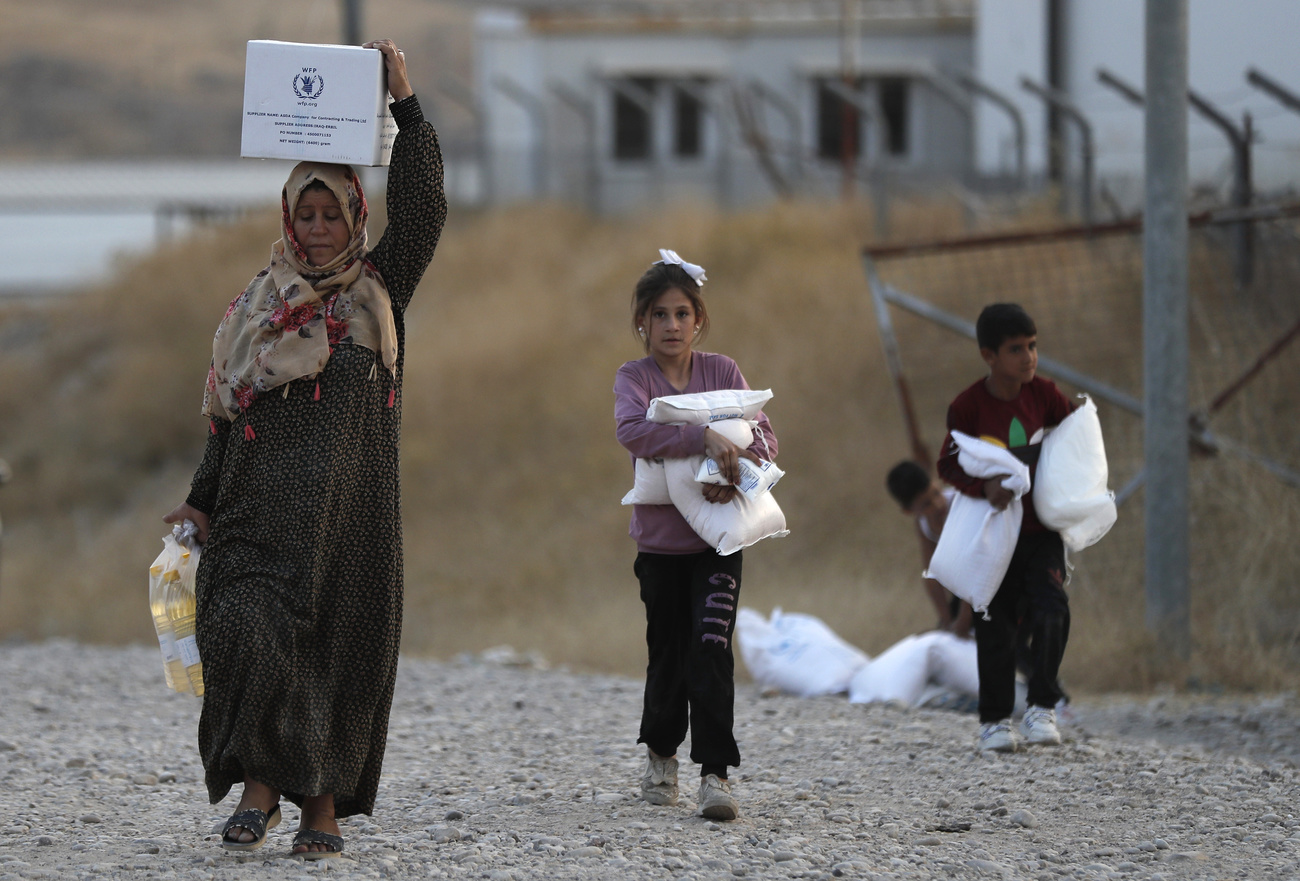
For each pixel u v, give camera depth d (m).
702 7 60.19
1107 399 21.83
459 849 9.95
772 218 45.19
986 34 44.28
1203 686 18.08
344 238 9.46
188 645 9.81
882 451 30.86
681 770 13.14
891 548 28.08
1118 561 23.05
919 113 58.16
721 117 55.78
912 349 31.70
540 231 52.81
